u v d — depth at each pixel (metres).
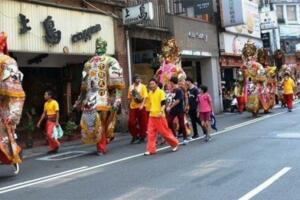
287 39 53.62
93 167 11.39
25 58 19.08
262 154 11.77
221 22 32.56
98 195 8.30
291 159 10.88
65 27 18.45
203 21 30.44
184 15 29.56
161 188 8.59
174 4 28.62
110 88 14.00
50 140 14.90
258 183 8.63
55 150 14.95
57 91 21.39
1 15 15.84
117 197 8.08
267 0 50.78
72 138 18.58
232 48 34.72
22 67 19.73
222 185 8.59
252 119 22.34
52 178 10.24
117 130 20.30
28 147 16.23
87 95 13.81
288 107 25.80
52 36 17.72
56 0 18.45
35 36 17.08
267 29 42.59
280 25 53.47
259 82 24.23
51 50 17.78
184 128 14.66
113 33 21.23
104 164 11.76
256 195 7.79
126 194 8.27
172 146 13.39
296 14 54.91
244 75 24.58
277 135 15.34
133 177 9.75
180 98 14.60
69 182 9.64
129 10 21.73
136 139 16.66
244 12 36.81
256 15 40.41
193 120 16.28
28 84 20.00
